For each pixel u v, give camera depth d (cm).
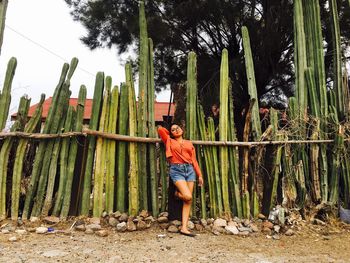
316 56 629
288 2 928
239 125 961
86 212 493
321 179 561
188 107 535
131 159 508
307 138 571
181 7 957
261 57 974
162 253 389
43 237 428
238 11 939
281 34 961
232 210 530
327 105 607
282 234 483
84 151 504
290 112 585
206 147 530
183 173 484
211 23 1008
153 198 513
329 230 503
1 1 545
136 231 467
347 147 571
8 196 493
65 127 501
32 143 503
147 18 982
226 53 572
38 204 486
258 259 381
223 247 420
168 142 496
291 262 375
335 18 659
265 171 546
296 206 538
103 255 375
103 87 521
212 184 525
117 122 520
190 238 448
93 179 548
